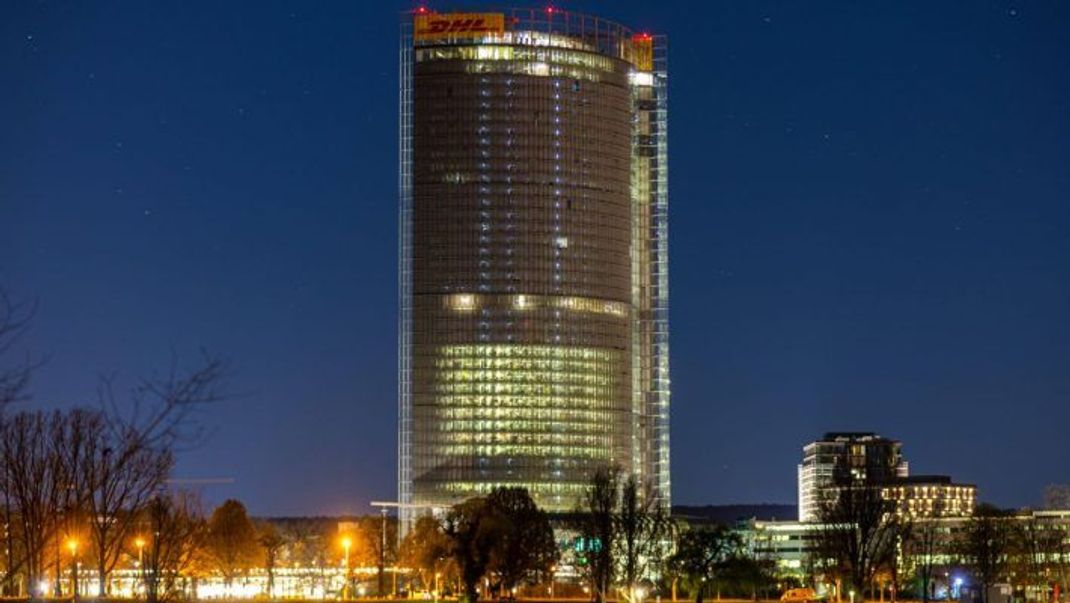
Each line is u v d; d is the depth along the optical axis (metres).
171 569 186.88
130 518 121.81
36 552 110.31
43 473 112.56
